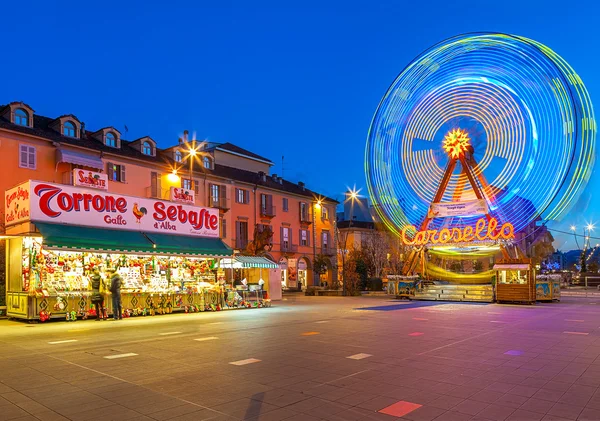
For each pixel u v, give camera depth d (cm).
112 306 1733
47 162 2906
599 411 537
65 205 1739
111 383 687
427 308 2147
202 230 2234
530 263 2503
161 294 1912
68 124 3091
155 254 1966
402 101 3319
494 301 2592
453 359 855
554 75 2570
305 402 581
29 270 1648
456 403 571
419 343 1048
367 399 593
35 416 533
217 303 2100
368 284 4328
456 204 3031
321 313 1883
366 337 1151
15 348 1034
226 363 829
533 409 545
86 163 2994
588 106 2503
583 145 2469
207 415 531
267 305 2311
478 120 3000
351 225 6594
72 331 1345
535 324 1430
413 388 646
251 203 4359
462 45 3075
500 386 654
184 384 677
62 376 738
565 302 2583
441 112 3158
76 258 1848
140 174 3406
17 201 1741
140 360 864
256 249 3444
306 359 862
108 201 1875
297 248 4831
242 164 4812
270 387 656
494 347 988
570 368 772
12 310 1720
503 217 2883
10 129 2731
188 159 3941
